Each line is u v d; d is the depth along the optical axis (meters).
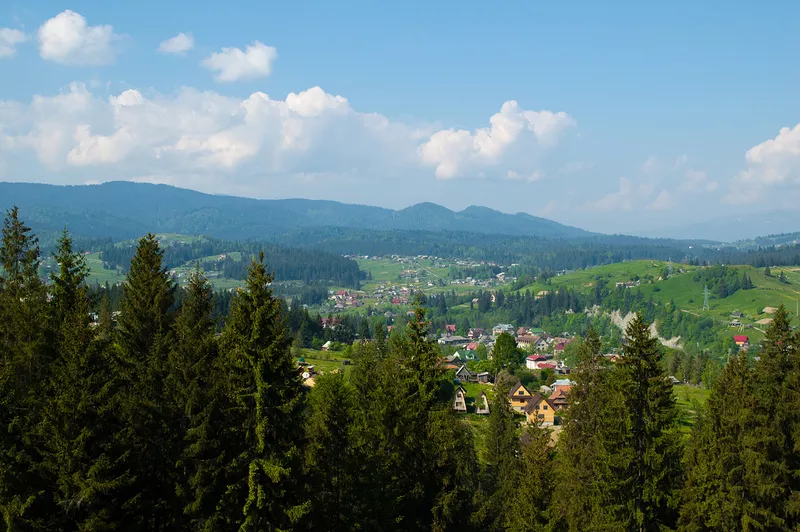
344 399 40.59
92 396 29.80
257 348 31.92
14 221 49.09
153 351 40.25
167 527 31.88
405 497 43.31
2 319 42.78
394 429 43.38
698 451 41.75
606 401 44.53
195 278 49.09
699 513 39.16
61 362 33.56
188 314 46.59
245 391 31.62
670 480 41.09
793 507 38.47
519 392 135.62
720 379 43.91
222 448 32.28
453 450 45.19
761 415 39.66
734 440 39.81
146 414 32.72
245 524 30.28
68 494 28.80
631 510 39.91
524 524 45.22
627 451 40.00
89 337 32.31
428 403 48.28
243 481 31.45
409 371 49.06
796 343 44.84
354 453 40.31
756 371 46.16
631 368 40.94
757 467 38.38
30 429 31.72
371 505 39.72
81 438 28.86
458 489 45.06
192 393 33.06
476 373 172.62
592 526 40.38
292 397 32.66
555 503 44.69
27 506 27.81
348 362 152.38
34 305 43.03
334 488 37.72
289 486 31.81
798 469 40.38
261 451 31.06
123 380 36.66
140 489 31.53
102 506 29.61
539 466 46.84
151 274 48.91
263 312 32.19
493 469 60.69
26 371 37.84
